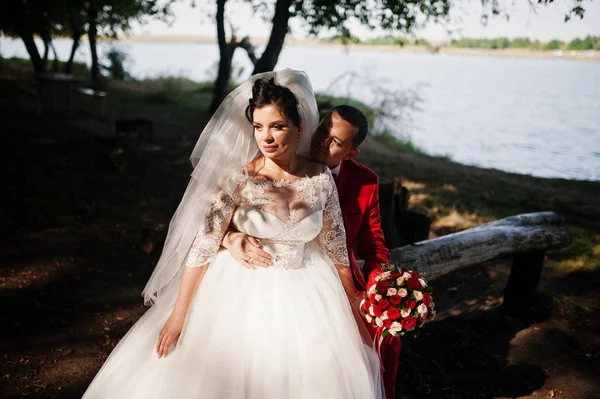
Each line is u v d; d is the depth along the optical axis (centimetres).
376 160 1264
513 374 398
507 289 492
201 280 254
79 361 388
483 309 506
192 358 235
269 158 242
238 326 240
